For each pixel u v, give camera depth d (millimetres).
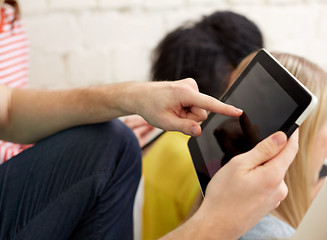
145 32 1706
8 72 1320
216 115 694
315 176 726
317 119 678
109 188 730
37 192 706
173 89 644
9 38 1307
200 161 697
